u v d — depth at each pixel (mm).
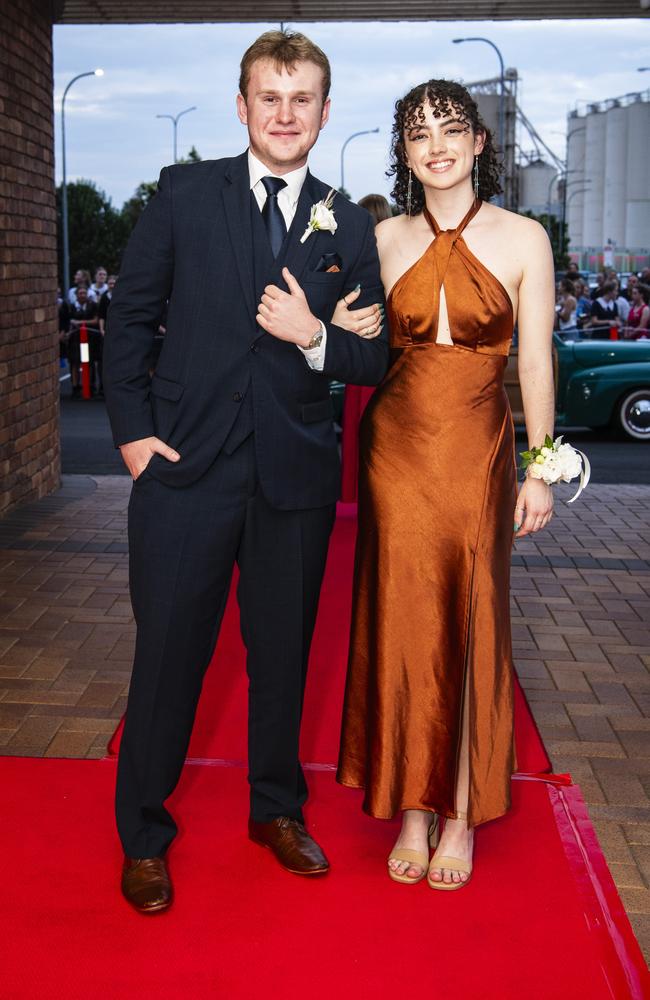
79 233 60531
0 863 2811
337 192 2736
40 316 7734
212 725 3721
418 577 2768
